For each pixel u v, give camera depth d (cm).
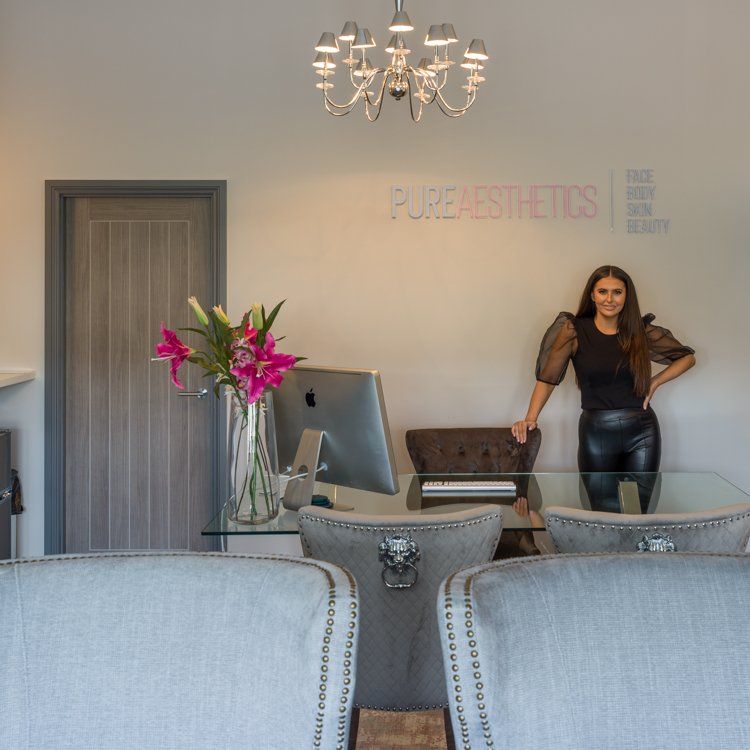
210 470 465
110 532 468
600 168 458
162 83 452
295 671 112
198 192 455
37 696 117
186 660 118
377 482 259
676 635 116
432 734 299
